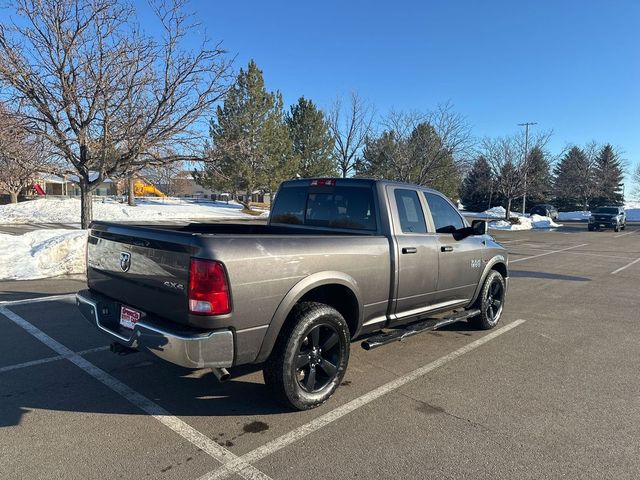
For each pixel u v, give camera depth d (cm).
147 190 5734
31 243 1212
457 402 390
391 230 444
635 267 1323
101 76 955
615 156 6756
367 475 283
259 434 329
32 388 399
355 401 388
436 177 2362
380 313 435
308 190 512
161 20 1012
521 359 503
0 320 598
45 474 276
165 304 329
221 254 306
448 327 628
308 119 3756
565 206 6944
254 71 3231
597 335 604
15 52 913
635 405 392
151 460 294
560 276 1128
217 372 322
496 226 3319
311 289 362
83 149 1076
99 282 408
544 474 288
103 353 485
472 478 283
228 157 1247
